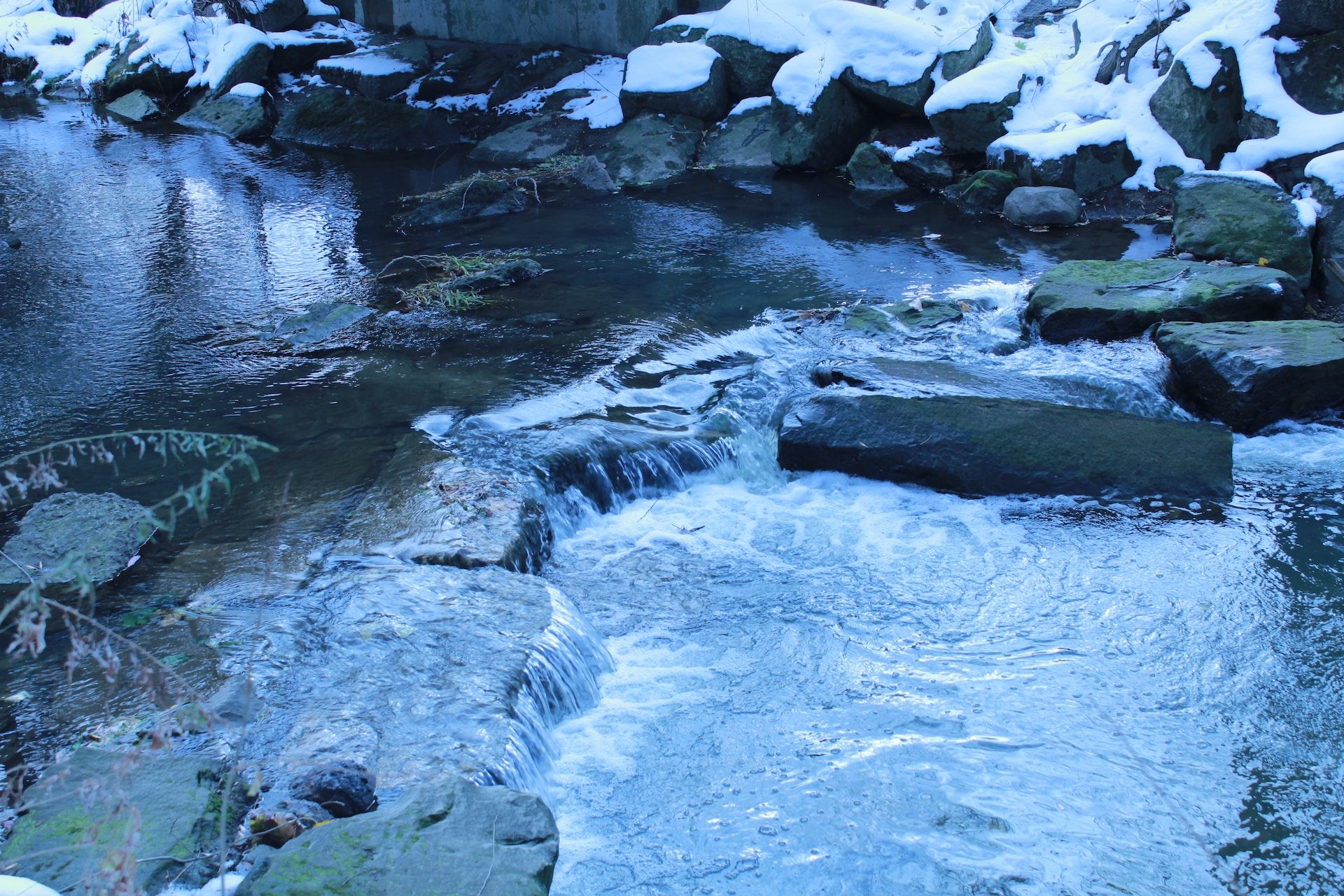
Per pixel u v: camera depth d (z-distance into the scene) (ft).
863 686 17.47
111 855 9.67
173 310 29.89
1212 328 26.50
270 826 12.72
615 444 23.00
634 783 15.40
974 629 18.89
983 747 16.12
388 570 18.28
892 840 14.44
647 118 46.93
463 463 21.68
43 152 48.03
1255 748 16.06
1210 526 21.74
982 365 26.43
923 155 41.73
